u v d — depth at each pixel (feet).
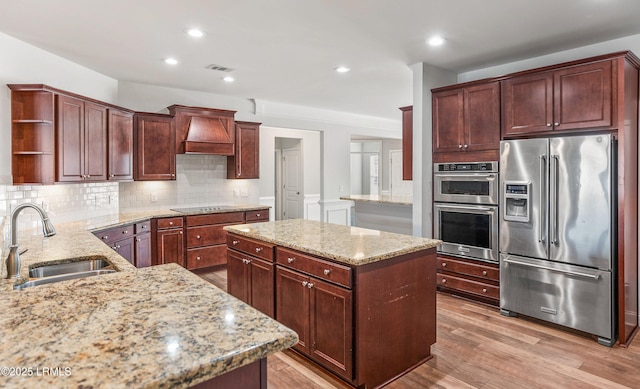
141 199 16.28
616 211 9.41
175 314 4.05
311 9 8.93
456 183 12.68
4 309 4.17
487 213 11.75
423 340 8.52
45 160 10.40
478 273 12.07
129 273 5.79
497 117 11.57
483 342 9.50
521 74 10.97
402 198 16.97
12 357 3.04
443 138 12.97
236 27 9.97
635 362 8.51
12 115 10.25
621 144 9.27
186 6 8.72
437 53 12.16
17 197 10.53
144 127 15.23
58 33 10.27
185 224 15.70
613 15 9.26
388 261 7.67
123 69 13.71
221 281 15.20
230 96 18.60
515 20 9.58
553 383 7.66
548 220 10.18
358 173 38.78
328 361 7.74
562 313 10.03
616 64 9.29
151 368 2.90
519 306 10.91
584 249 9.58
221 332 3.59
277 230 10.27
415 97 13.34
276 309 9.07
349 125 24.48
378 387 7.55
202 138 16.39
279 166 29.50
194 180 17.75
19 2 8.42
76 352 3.14
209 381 3.23
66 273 7.40
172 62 12.95
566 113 10.11
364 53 12.13
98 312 4.09
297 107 21.42
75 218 13.07
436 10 9.00
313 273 7.99
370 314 7.35
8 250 6.05
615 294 9.41
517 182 10.72
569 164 9.74
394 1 8.52
